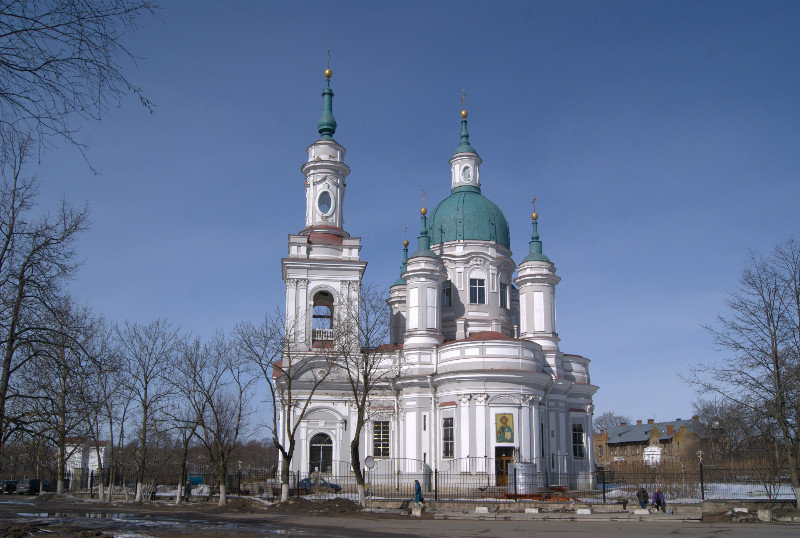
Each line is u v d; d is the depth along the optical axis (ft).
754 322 142.92
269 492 204.95
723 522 127.34
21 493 257.34
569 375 222.89
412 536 99.96
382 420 207.92
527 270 229.25
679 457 330.13
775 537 100.12
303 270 214.69
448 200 248.52
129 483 282.97
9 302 95.86
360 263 214.69
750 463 196.85
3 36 47.60
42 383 107.96
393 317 256.32
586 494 188.85
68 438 200.75
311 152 230.89
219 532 102.63
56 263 100.42
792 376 137.49
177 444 236.84
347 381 207.72
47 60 48.60
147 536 96.07
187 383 199.31
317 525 116.06
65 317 110.83
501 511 142.41
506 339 197.77
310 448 204.74
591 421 224.53
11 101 48.34
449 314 232.32
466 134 257.75
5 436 101.09
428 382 203.62
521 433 189.06
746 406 140.97
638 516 133.90
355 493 194.08
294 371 205.57
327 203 225.56
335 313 213.25
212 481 228.02
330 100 236.84
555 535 102.27
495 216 244.22
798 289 141.18
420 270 215.51
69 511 146.00
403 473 200.03
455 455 191.11
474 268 234.99
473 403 191.31
